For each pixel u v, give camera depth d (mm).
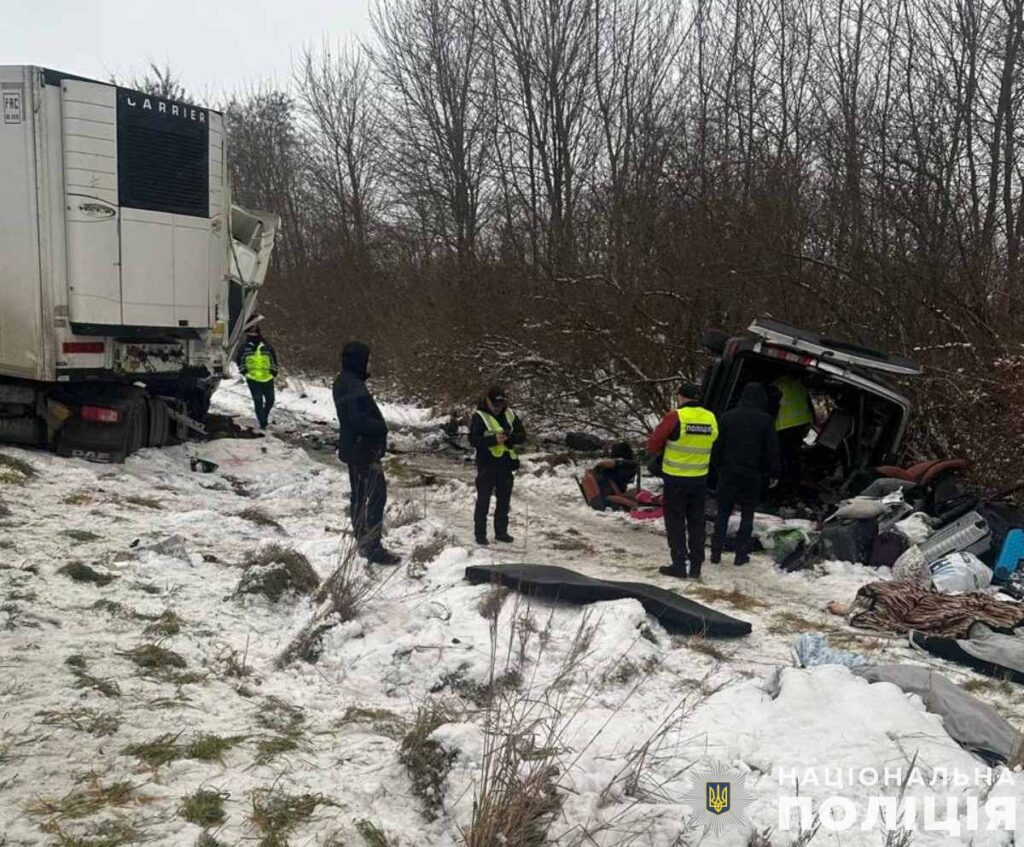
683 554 8031
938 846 3506
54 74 9258
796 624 6621
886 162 12680
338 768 3783
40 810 3129
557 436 15383
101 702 4102
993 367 10000
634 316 13656
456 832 3291
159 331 10344
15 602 5348
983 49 13367
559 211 18453
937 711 4699
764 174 14148
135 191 9789
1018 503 9258
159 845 2988
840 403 10609
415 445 15195
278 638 5465
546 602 6266
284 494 10367
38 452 10312
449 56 24016
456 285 17641
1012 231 12406
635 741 4223
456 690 4902
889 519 8719
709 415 7973
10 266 9492
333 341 25312
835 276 12461
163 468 10602
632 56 20359
